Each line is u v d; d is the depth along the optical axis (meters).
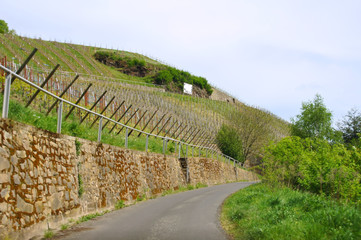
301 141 18.56
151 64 141.38
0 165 6.50
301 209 10.35
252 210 11.34
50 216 8.53
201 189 26.20
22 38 91.44
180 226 9.62
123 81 97.06
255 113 58.28
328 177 13.90
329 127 31.39
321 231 7.27
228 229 9.40
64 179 9.72
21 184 7.23
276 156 18.92
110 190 13.41
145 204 15.12
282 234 7.51
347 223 7.66
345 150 14.66
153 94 57.03
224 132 51.62
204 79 130.25
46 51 92.25
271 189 18.33
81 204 10.66
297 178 17.52
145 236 8.16
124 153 15.79
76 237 7.79
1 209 6.34
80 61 108.12
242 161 54.56
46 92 9.21
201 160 32.75
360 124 30.73
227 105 75.50
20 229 6.96
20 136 7.51
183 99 70.12
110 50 150.50
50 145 9.14
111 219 10.72
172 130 37.06
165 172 22.17
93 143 12.47
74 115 17.38
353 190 12.74
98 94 33.25
